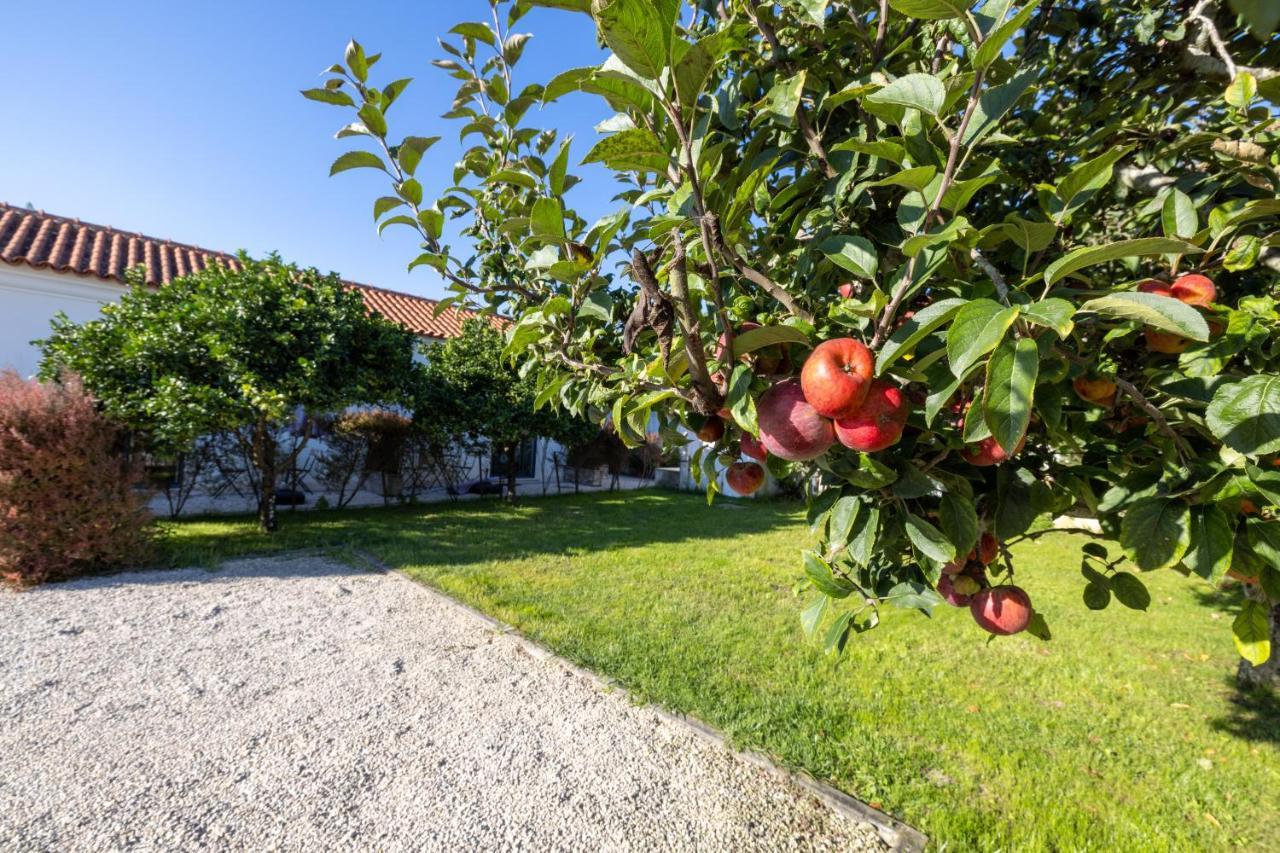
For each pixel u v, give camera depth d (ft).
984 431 3.19
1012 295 3.27
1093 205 7.21
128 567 22.08
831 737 11.89
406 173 7.00
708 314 5.73
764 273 6.18
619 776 10.59
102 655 14.67
